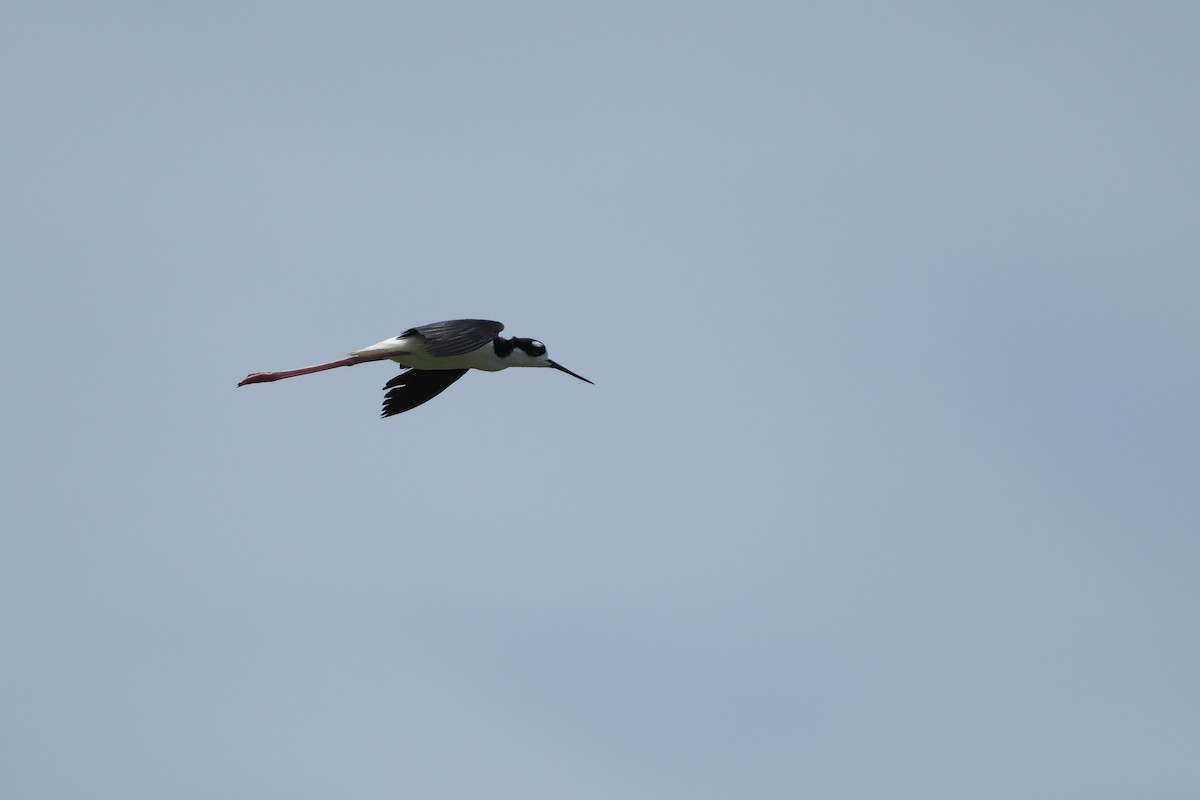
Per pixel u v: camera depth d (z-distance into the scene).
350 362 16.92
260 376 16.91
